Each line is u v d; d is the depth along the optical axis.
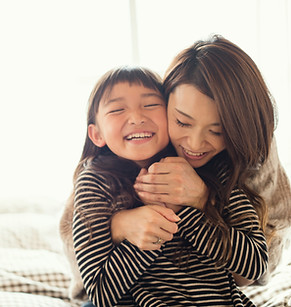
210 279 0.86
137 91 0.86
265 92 0.83
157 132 0.86
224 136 0.82
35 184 2.11
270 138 0.86
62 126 2.14
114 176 0.89
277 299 1.02
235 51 0.81
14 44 2.09
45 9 2.10
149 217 0.81
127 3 2.13
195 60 0.81
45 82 2.12
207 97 0.78
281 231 1.06
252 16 2.24
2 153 2.09
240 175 0.89
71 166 2.12
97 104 0.89
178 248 0.86
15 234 1.59
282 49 2.21
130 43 2.16
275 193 1.05
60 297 1.23
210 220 0.84
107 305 0.80
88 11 2.13
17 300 1.07
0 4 2.06
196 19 2.21
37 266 1.36
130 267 0.80
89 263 0.82
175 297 0.82
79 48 2.14
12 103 2.10
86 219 0.84
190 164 0.89
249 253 0.82
